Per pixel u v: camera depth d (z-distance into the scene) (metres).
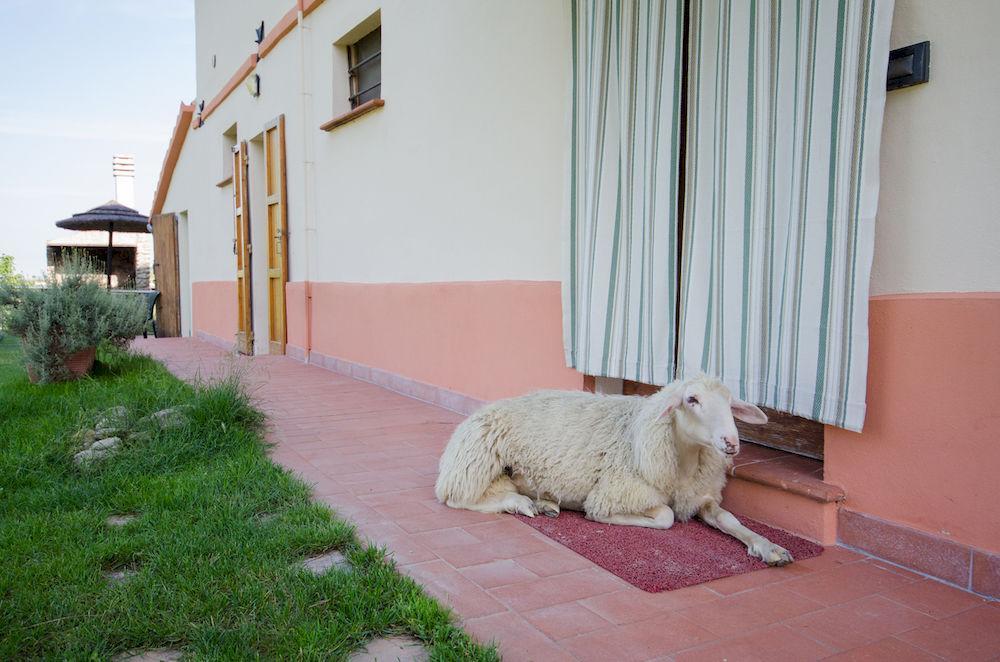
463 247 6.53
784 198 3.45
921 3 3.04
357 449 5.24
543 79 5.41
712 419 3.22
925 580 3.06
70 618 2.59
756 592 2.95
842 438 3.42
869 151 3.09
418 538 3.51
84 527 3.42
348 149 8.84
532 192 5.57
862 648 2.52
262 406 6.80
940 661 2.44
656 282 4.22
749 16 3.59
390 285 7.83
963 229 2.94
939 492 3.04
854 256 3.16
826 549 3.40
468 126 6.36
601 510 3.70
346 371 8.96
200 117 14.63
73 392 6.75
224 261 13.30
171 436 4.83
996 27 2.81
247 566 2.97
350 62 9.14
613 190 4.52
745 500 3.83
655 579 3.04
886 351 3.20
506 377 5.90
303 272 10.21
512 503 3.86
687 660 2.43
